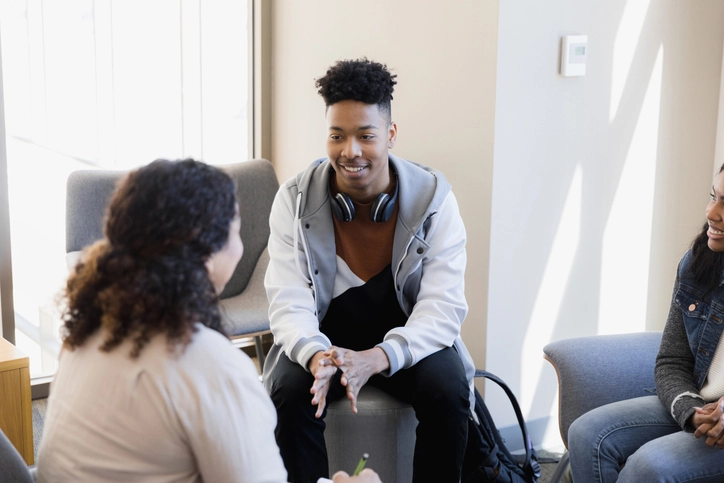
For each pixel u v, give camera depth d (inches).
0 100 116.9
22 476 52.2
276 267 86.7
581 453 78.4
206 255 45.7
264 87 139.6
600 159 110.2
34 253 128.6
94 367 45.3
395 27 113.6
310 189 85.6
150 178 45.2
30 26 120.5
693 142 117.7
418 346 79.7
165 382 43.9
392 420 82.9
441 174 87.4
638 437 78.0
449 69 106.2
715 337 76.0
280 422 78.7
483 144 102.5
